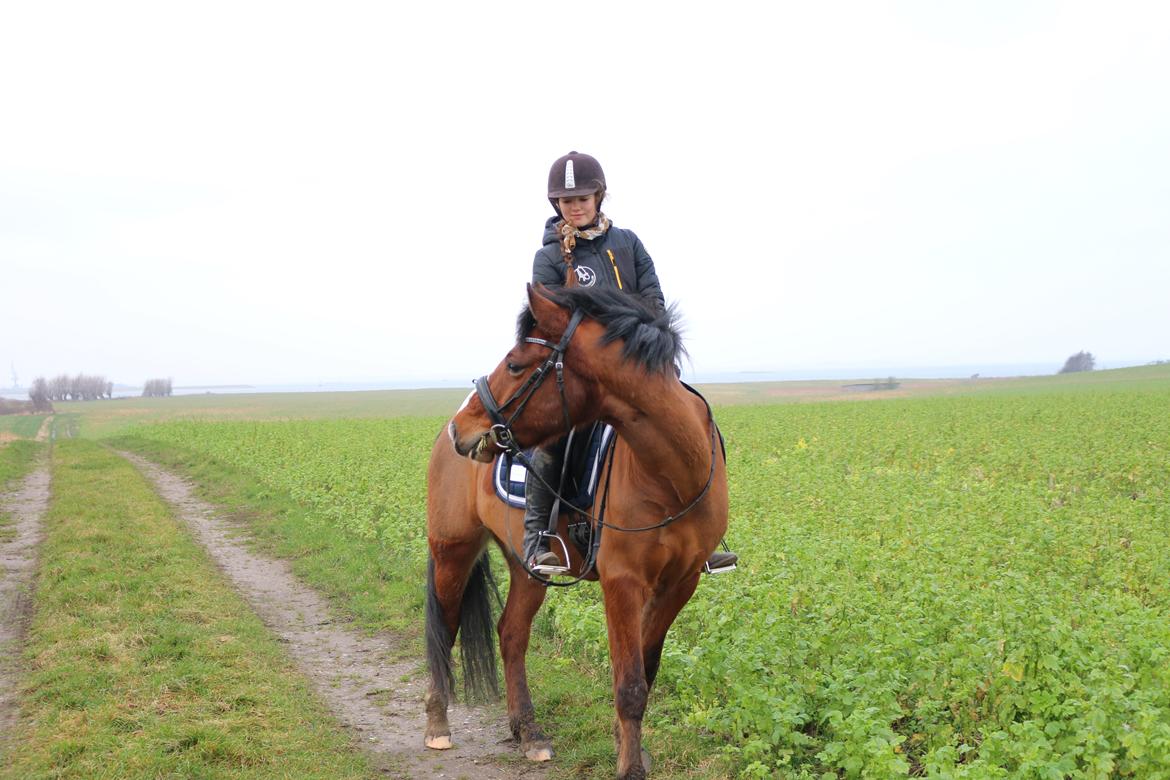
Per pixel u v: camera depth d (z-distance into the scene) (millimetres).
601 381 4273
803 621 6719
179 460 26750
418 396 139875
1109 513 11352
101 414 96812
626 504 4496
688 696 5906
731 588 7320
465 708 6551
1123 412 30000
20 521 14836
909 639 5656
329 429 34000
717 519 4703
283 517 15008
